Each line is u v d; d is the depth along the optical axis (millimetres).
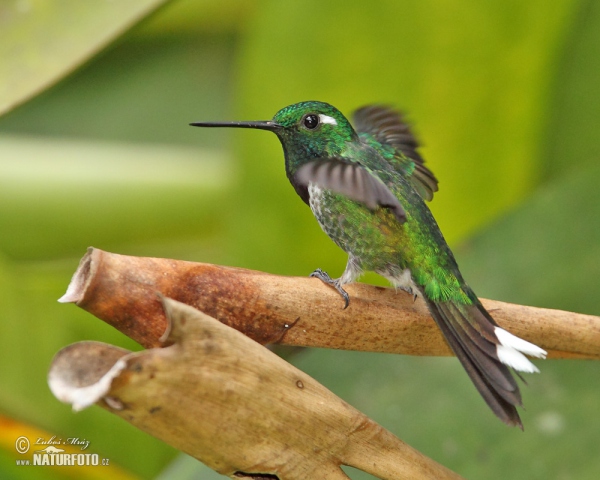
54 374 1953
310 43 2057
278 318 1979
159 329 1970
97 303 1968
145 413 1955
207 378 1958
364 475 2039
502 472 2027
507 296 2049
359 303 1986
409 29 2057
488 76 2061
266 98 2061
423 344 1997
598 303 2043
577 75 2066
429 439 2033
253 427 1962
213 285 1974
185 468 2031
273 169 2064
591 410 2031
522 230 2055
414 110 2064
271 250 2068
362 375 2045
